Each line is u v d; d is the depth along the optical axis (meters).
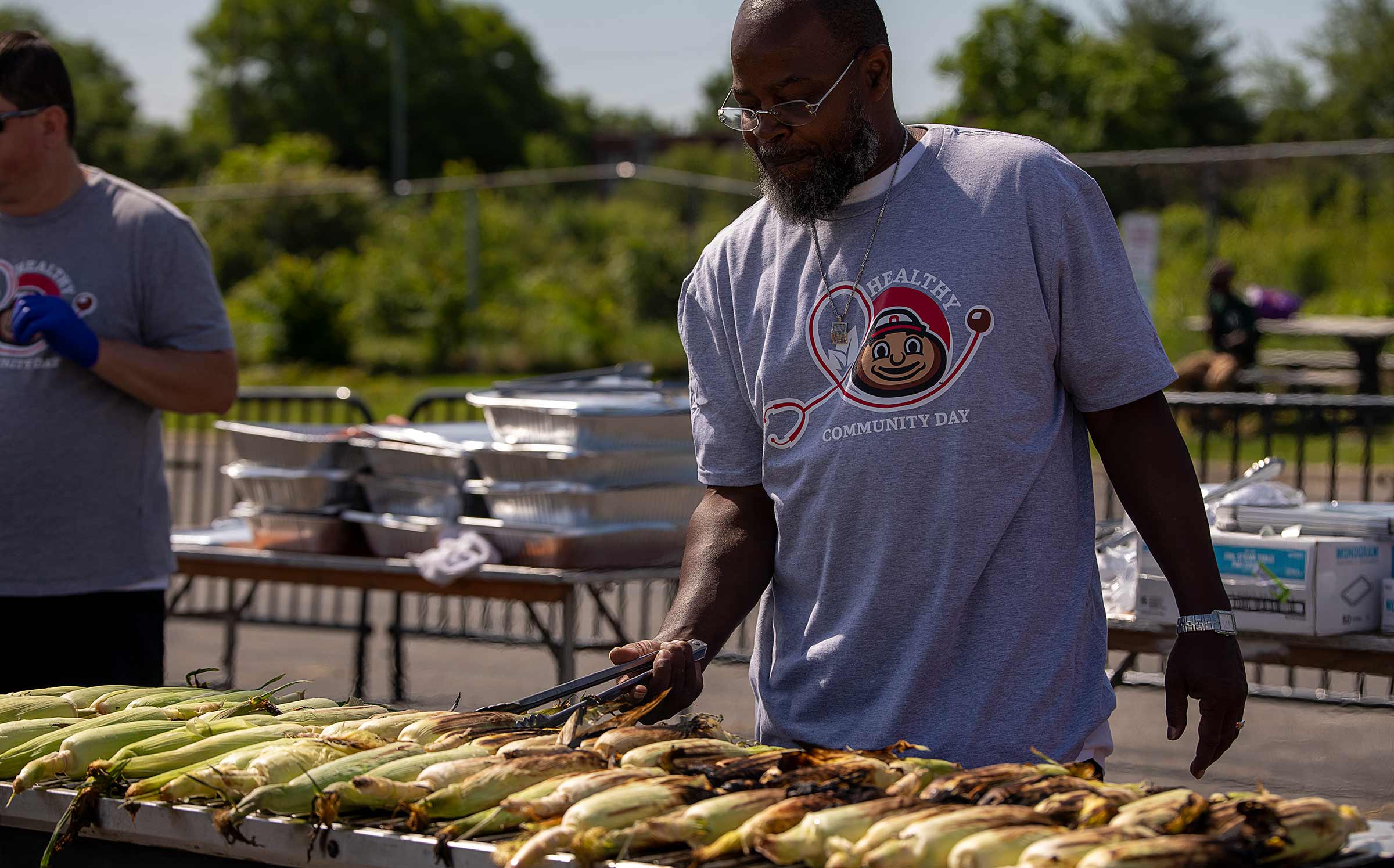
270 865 1.94
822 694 2.30
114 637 3.55
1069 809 1.73
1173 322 18.30
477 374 23.94
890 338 2.23
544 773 1.91
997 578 2.21
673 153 41.12
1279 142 42.16
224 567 4.84
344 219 29.20
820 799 1.75
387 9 59.44
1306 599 3.35
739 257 2.45
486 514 4.46
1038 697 2.18
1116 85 36.62
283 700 2.57
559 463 4.09
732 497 2.50
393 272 26.42
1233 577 3.46
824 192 2.25
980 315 2.20
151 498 3.62
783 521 2.37
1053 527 2.23
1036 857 1.55
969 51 37.81
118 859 2.09
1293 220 24.23
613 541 4.17
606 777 1.84
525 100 65.25
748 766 1.91
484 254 26.58
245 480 4.75
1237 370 13.66
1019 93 37.22
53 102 3.45
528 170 59.59
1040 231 2.21
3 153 3.42
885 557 2.23
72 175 3.56
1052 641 2.21
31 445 3.45
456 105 61.91
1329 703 4.52
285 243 29.08
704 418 2.51
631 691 2.23
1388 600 3.42
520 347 24.73
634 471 4.17
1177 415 7.21
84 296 3.52
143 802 2.00
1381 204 25.30
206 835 1.95
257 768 1.96
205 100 60.19
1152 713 5.57
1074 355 2.24
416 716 2.21
